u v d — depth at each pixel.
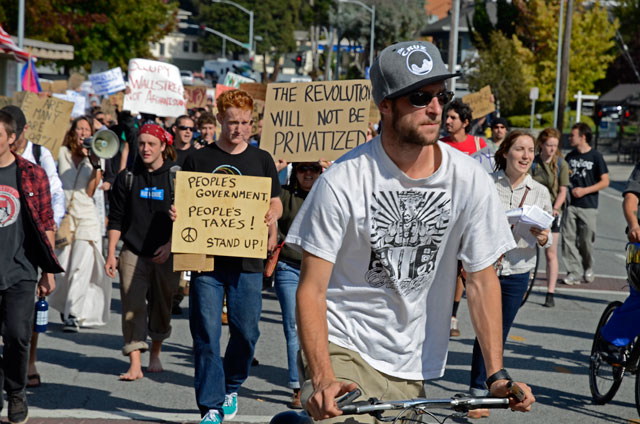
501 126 11.16
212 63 80.12
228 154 6.02
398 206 3.26
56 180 6.89
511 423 6.17
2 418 5.84
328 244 3.24
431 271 3.38
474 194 3.29
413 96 3.09
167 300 7.09
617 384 6.58
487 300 3.31
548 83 57.50
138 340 7.00
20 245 5.50
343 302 3.40
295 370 6.37
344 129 7.11
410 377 3.45
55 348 8.05
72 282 8.80
